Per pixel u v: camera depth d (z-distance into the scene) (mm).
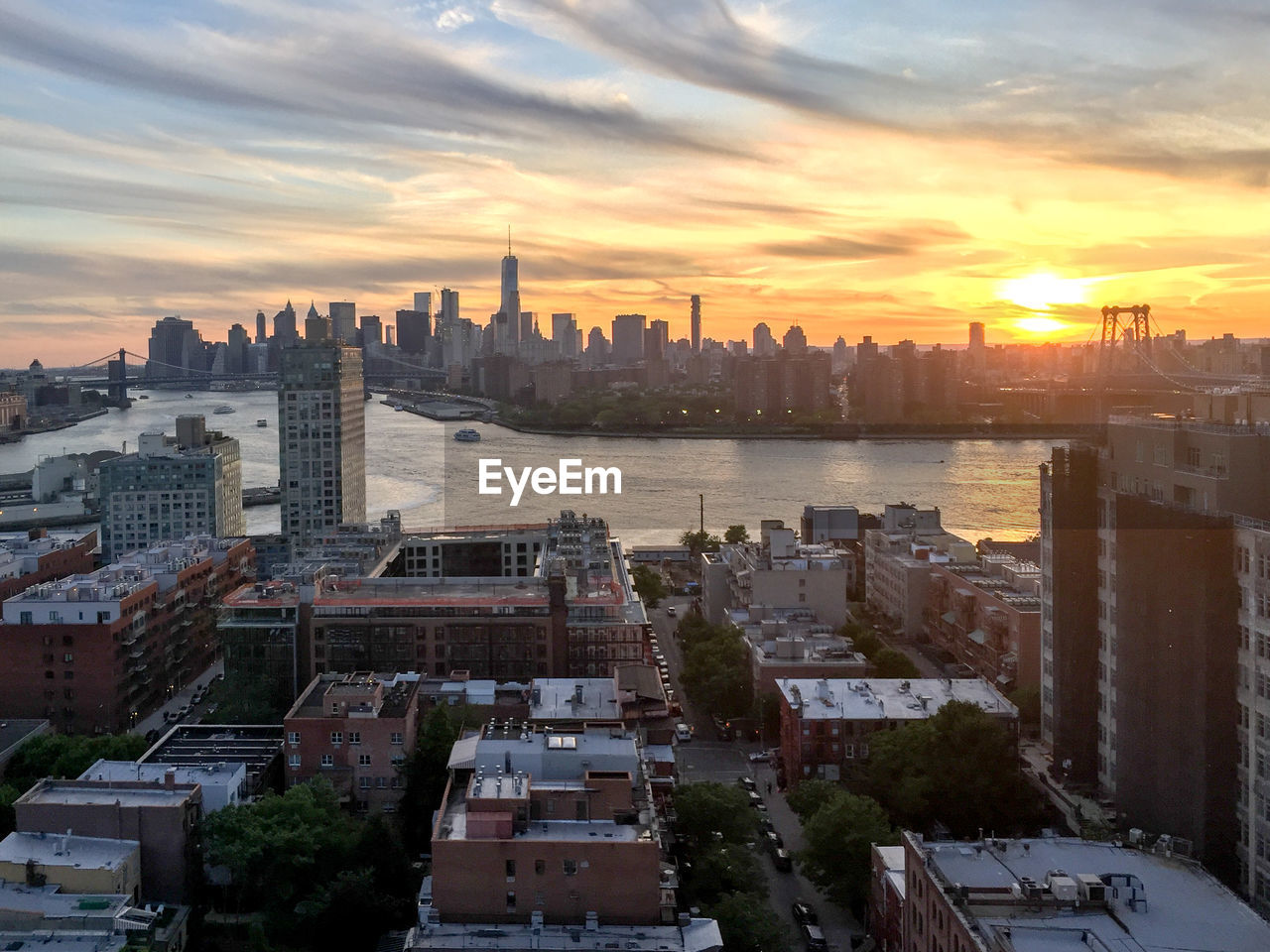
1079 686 176375
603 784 127125
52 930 124562
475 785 128750
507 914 121500
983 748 171500
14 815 164125
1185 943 101062
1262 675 135875
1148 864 117938
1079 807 164375
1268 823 134375
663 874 125875
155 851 142625
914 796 166500
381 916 142125
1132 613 155750
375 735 166625
